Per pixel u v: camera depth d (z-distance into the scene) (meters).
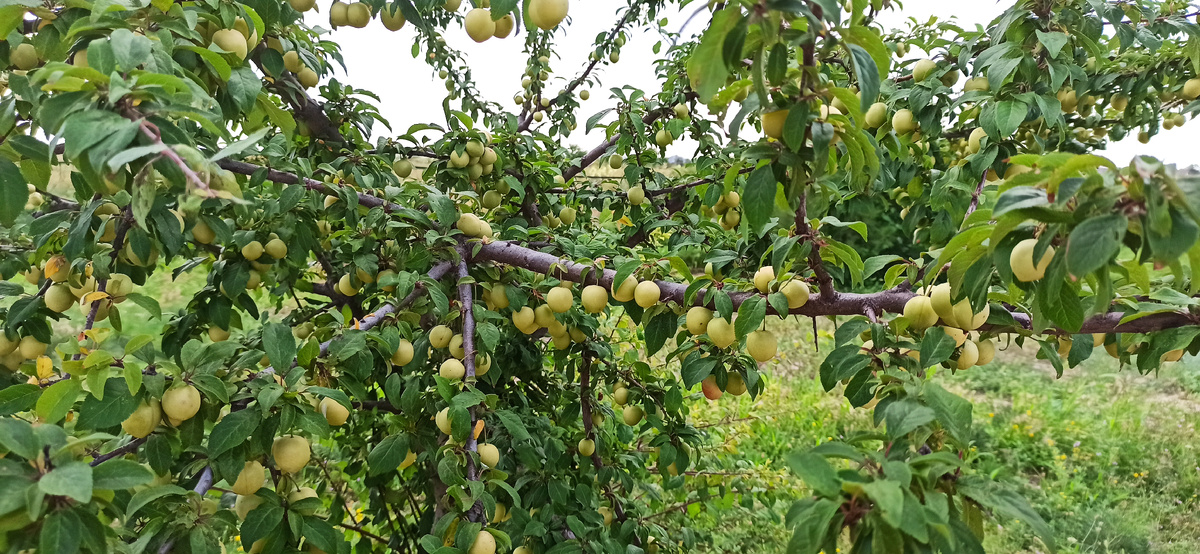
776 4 0.88
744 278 2.13
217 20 1.43
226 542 1.73
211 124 1.05
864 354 1.31
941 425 1.04
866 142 1.12
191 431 1.28
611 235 3.19
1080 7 1.86
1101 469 4.86
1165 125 3.16
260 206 2.27
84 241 1.55
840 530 0.92
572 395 2.79
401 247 2.27
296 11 1.89
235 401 1.40
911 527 0.80
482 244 2.09
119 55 1.00
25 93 1.35
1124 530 4.15
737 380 1.79
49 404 1.07
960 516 0.96
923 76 2.36
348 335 1.55
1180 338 1.31
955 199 2.28
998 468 4.80
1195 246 0.83
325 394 1.28
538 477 2.30
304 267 2.97
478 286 2.19
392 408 2.45
